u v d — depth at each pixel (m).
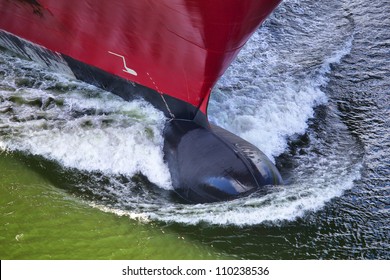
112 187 25.69
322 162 28.44
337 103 33.78
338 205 25.39
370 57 38.78
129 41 26.09
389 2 46.06
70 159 26.75
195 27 22.72
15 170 26.12
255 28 23.77
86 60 29.70
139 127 28.02
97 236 23.31
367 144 30.30
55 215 24.09
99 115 29.17
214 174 24.73
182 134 26.88
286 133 30.52
